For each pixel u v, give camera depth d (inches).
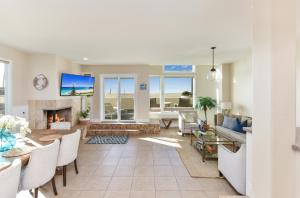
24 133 110.4
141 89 313.7
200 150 197.5
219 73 279.0
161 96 341.7
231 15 116.1
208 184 131.3
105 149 213.6
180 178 140.7
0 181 63.4
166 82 342.6
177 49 202.2
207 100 309.0
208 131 216.5
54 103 226.2
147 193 119.8
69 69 267.3
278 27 68.0
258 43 74.4
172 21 125.5
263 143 72.7
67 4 101.8
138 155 193.2
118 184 131.6
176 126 339.6
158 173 149.6
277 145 68.7
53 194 118.4
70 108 268.5
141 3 100.9
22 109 214.7
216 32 147.6
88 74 314.5
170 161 175.9
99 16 117.3
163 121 333.4
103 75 318.7
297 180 68.9
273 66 68.4
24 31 144.8
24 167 94.1
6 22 126.5
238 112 275.6
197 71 338.3
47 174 102.2
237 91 278.8
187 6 104.4
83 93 268.8
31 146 108.8
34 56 226.2
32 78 226.2
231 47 193.9
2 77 191.6
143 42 175.2
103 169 157.6
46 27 136.4
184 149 212.4
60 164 123.3
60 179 139.4
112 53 221.5
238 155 111.0
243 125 207.3
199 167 160.7
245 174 109.4
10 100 196.7
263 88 72.2
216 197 115.0
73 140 132.0
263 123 72.4
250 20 123.6
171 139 257.6
